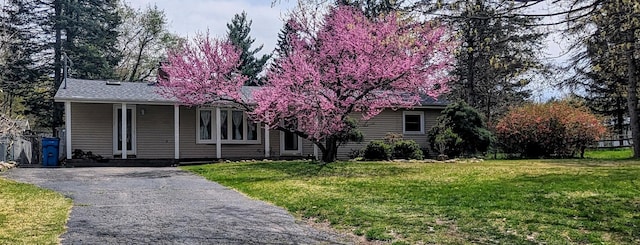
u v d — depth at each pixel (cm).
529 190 909
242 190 1012
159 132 1989
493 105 3102
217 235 599
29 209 756
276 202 850
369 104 1681
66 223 654
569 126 2027
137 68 4006
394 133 2188
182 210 770
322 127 1580
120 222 667
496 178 1125
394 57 1517
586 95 2897
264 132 2117
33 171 1456
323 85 1606
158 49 4019
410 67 1509
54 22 3334
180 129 2006
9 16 2727
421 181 1112
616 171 1213
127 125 1950
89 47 3422
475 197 851
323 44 1648
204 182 1162
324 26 1655
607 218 662
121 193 963
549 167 1389
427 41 978
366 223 662
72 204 817
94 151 1895
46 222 658
